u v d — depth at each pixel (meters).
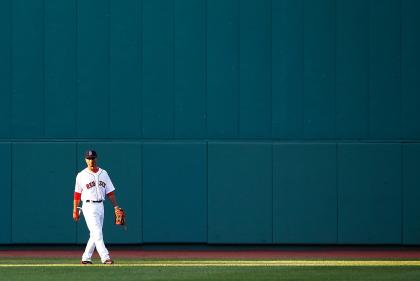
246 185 71.81
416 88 71.69
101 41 71.75
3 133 71.62
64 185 71.62
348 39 71.81
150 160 71.81
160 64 71.88
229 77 71.88
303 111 71.88
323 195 71.69
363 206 71.69
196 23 71.75
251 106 71.88
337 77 71.81
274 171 71.75
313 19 71.75
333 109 71.88
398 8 71.75
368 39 71.75
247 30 71.75
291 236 71.69
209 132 71.94
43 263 63.53
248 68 71.88
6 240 71.44
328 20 71.81
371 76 71.75
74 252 70.69
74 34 71.75
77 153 71.56
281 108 71.88
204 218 71.81
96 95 71.75
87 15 71.69
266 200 71.75
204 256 68.44
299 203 71.69
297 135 71.88
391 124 71.75
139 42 71.88
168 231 71.75
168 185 71.81
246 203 71.81
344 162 71.69
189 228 71.81
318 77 71.81
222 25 71.81
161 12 71.81
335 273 58.62
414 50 71.69
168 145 71.69
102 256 62.06
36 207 71.56
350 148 71.62
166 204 71.81
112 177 71.69
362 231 71.69
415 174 71.62
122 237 71.69
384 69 71.75
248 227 71.75
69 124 71.69
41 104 71.69
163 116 71.88
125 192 71.69
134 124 71.81
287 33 71.75
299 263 64.06
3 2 71.69
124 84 71.81
